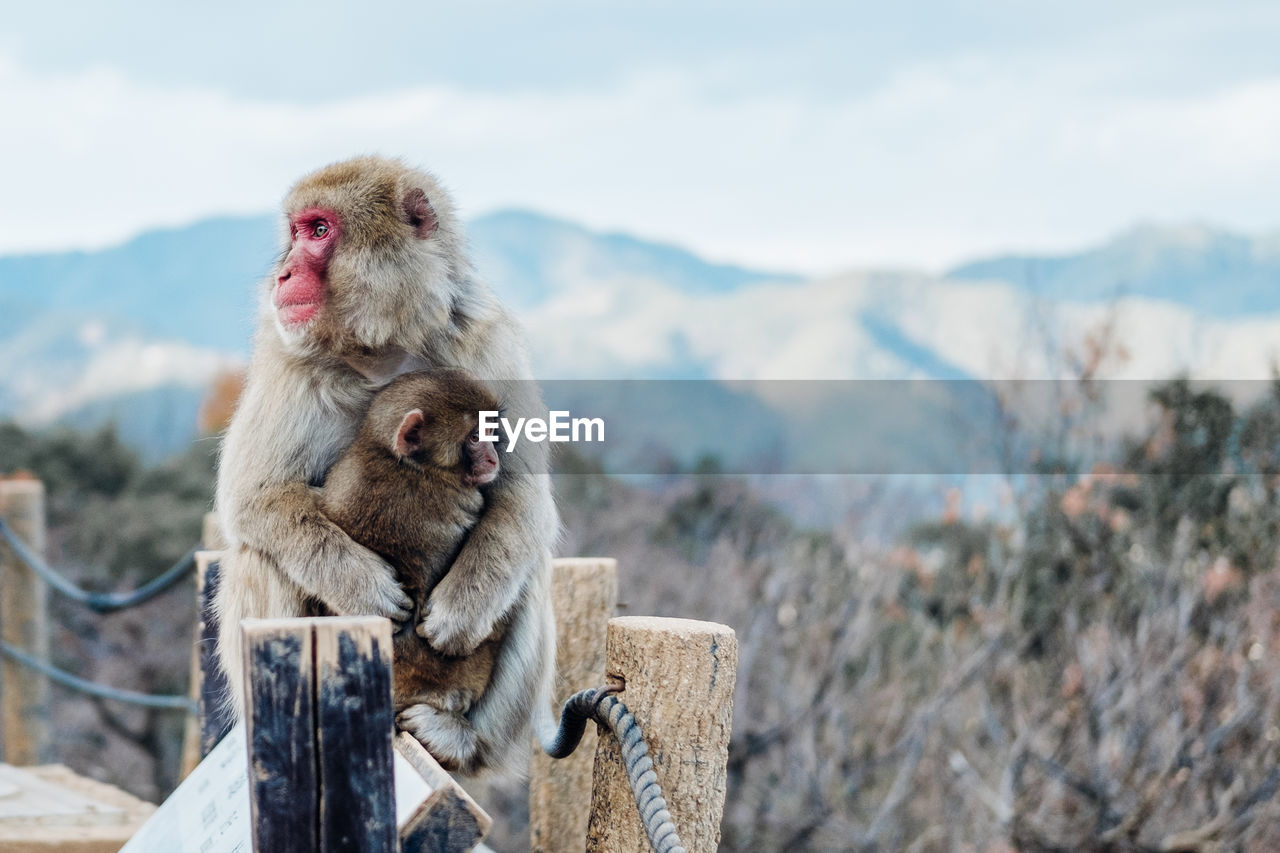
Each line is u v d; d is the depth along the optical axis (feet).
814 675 34.01
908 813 31.99
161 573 56.80
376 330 12.28
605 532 46.96
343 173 12.57
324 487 12.11
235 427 12.61
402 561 11.53
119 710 51.96
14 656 25.17
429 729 11.39
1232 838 26.53
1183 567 30.76
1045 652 32.50
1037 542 33.42
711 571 41.73
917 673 35.09
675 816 10.23
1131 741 28.55
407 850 8.28
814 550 42.45
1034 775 30.14
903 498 38.19
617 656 10.73
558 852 14.90
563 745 11.34
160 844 9.67
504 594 11.70
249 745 7.93
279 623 8.01
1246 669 27.66
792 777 33.50
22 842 13.64
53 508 63.00
